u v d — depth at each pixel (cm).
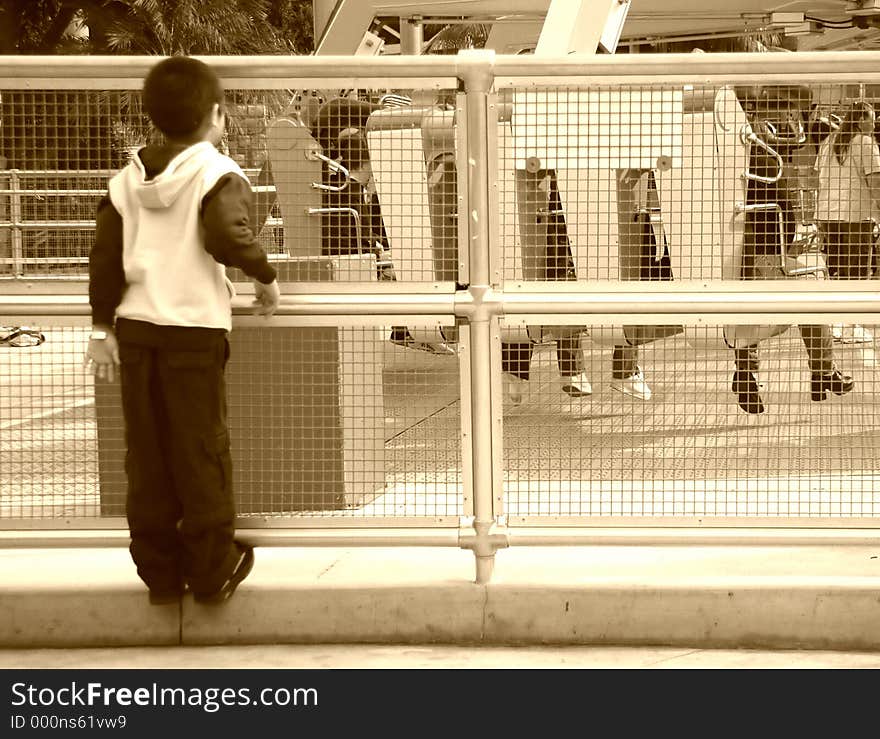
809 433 588
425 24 1245
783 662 478
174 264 464
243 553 503
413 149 549
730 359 606
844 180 718
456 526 505
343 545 507
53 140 516
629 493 571
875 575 501
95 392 581
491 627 497
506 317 500
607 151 507
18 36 3428
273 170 570
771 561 525
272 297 488
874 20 1262
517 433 541
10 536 512
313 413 539
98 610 500
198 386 469
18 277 514
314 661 482
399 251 582
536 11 1159
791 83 490
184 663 482
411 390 584
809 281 501
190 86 470
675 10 1275
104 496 586
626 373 563
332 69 491
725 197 647
